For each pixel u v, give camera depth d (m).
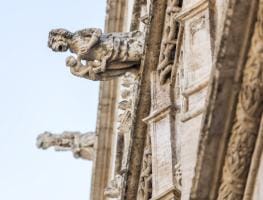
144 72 21.64
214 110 14.61
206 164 14.70
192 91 17.25
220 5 17.78
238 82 14.55
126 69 22.69
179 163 19.30
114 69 22.62
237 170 14.49
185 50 18.12
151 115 20.81
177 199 19.05
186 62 17.89
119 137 28.48
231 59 14.49
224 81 14.55
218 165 14.69
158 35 21.41
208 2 18.20
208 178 14.74
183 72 18.23
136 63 22.62
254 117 14.46
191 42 18.08
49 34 22.36
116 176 27.83
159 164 19.92
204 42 17.81
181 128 18.12
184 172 16.50
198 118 16.84
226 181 14.59
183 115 17.06
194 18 18.33
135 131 21.75
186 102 17.28
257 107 14.44
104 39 22.53
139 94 21.70
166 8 21.20
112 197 27.61
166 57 21.03
